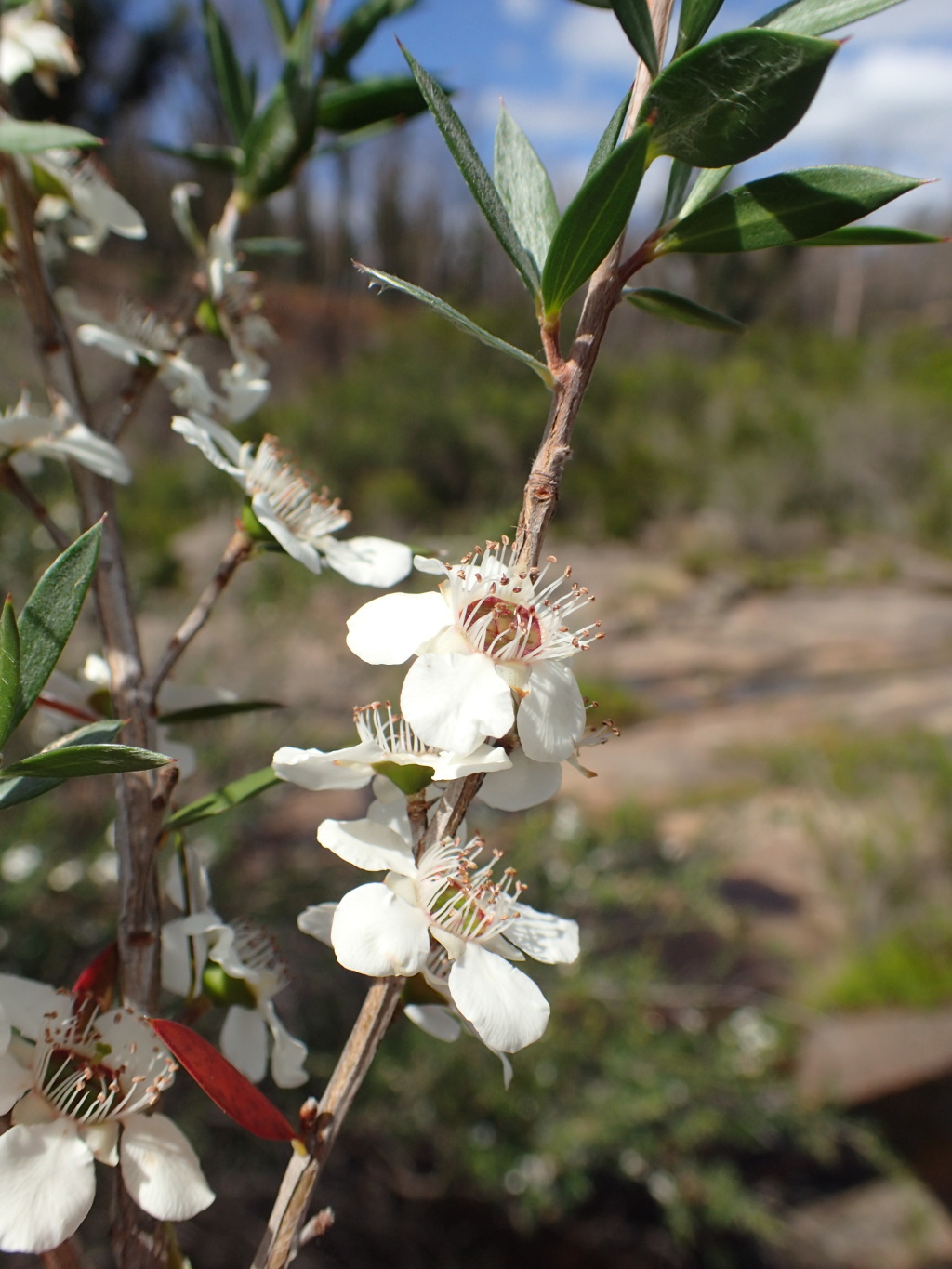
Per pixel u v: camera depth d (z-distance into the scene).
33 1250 0.08
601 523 2.08
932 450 2.41
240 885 0.51
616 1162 0.50
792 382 2.83
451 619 0.09
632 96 0.09
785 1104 0.54
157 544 1.00
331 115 0.15
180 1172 0.09
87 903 0.47
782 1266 0.53
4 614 0.08
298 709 0.65
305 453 1.85
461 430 1.95
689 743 1.07
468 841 0.10
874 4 0.09
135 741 0.10
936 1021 0.64
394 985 0.09
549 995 0.49
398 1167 0.48
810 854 0.80
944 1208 0.58
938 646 1.54
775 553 2.14
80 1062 0.09
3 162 0.12
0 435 0.12
